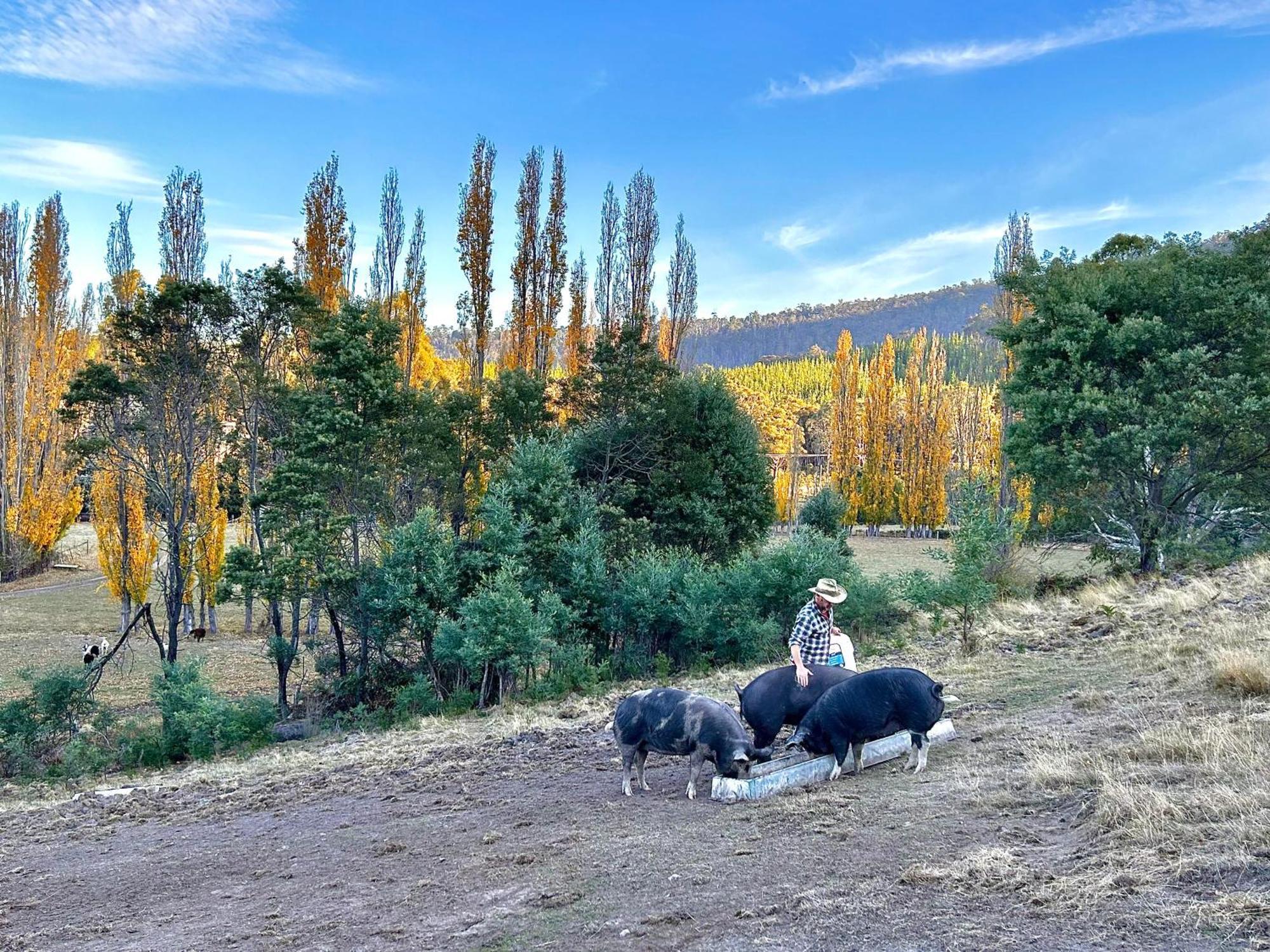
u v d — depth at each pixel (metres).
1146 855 5.25
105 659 24.45
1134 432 24.58
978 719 9.88
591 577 23.42
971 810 6.70
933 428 82.56
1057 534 29.67
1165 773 6.62
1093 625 15.52
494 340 54.72
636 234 48.03
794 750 8.41
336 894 6.96
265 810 10.89
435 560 22.45
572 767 10.71
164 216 39.06
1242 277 25.33
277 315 29.62
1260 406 23.53
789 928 5.04
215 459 38.97
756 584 23.08
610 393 33.50
